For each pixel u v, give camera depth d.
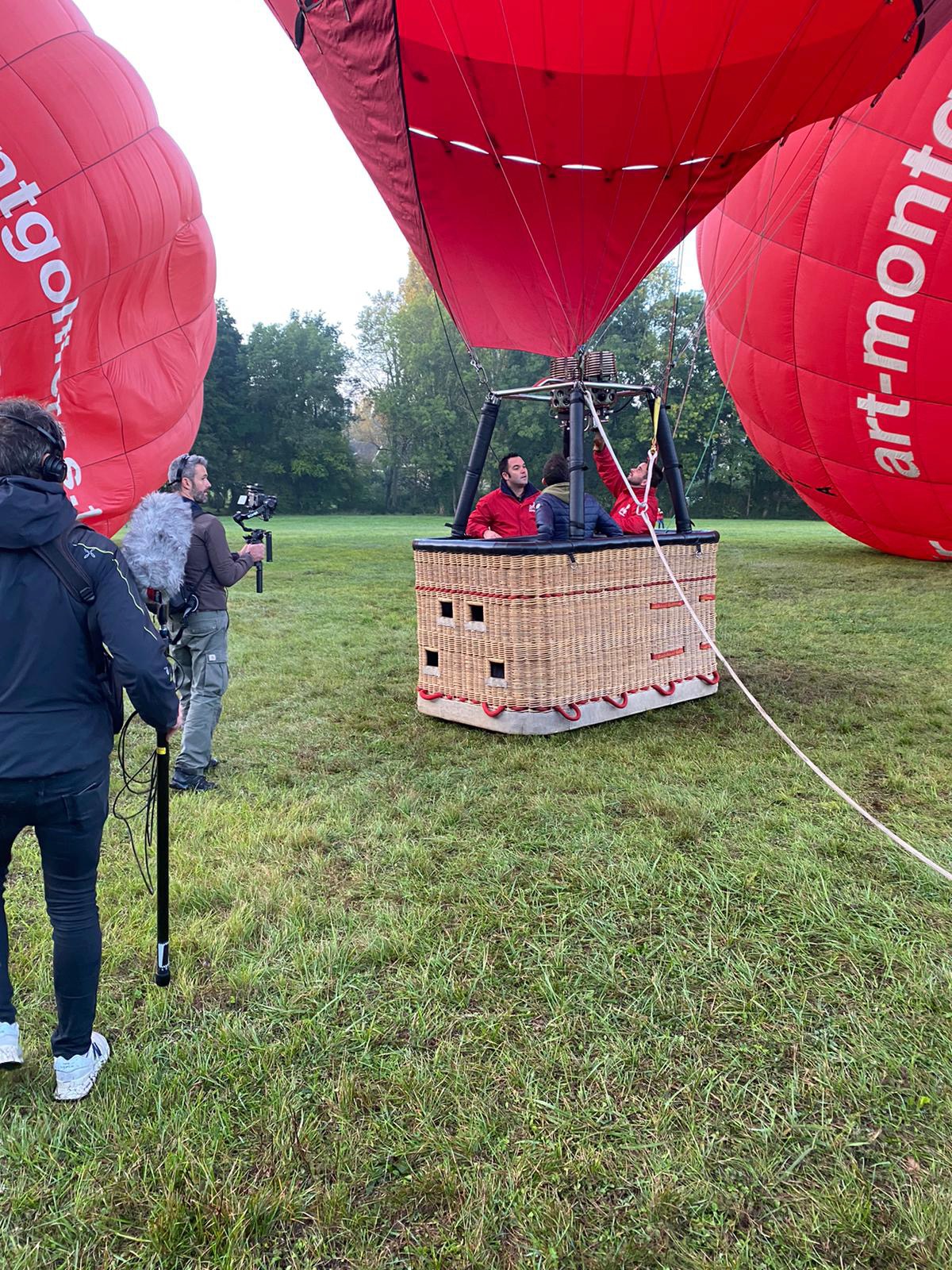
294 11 4.38
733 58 4.61
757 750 4.68
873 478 10.14
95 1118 2.04
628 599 5.27
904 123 7.58
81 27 8.06
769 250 9.21
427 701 5.50
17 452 1.96
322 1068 2.21
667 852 3.41
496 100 4.96
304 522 37.00
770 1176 1.84
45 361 8.17
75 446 8.94
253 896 3.12
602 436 5.42
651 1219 1.74
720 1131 1.97
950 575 11.26
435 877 3.26
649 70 4.68
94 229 8.03
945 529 10.29
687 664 5.72
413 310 55.72
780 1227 1.72
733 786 4.13
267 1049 2.27
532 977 2.60
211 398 55.22
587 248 5.76
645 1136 1.96
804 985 2.53
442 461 54.34
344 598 10.85
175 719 2.10
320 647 7.82
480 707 5.15
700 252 10.87
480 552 4.97
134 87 8.46
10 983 2.21
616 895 3.07
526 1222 1.73
